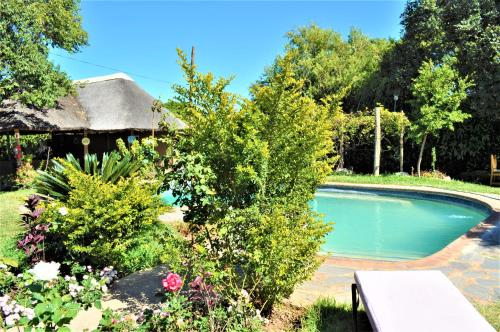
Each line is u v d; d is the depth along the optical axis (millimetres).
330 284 5012
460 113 16203
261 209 3918
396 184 15406
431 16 19859
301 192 4191
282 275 3787
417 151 19125
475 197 11625
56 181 6215
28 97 14023
